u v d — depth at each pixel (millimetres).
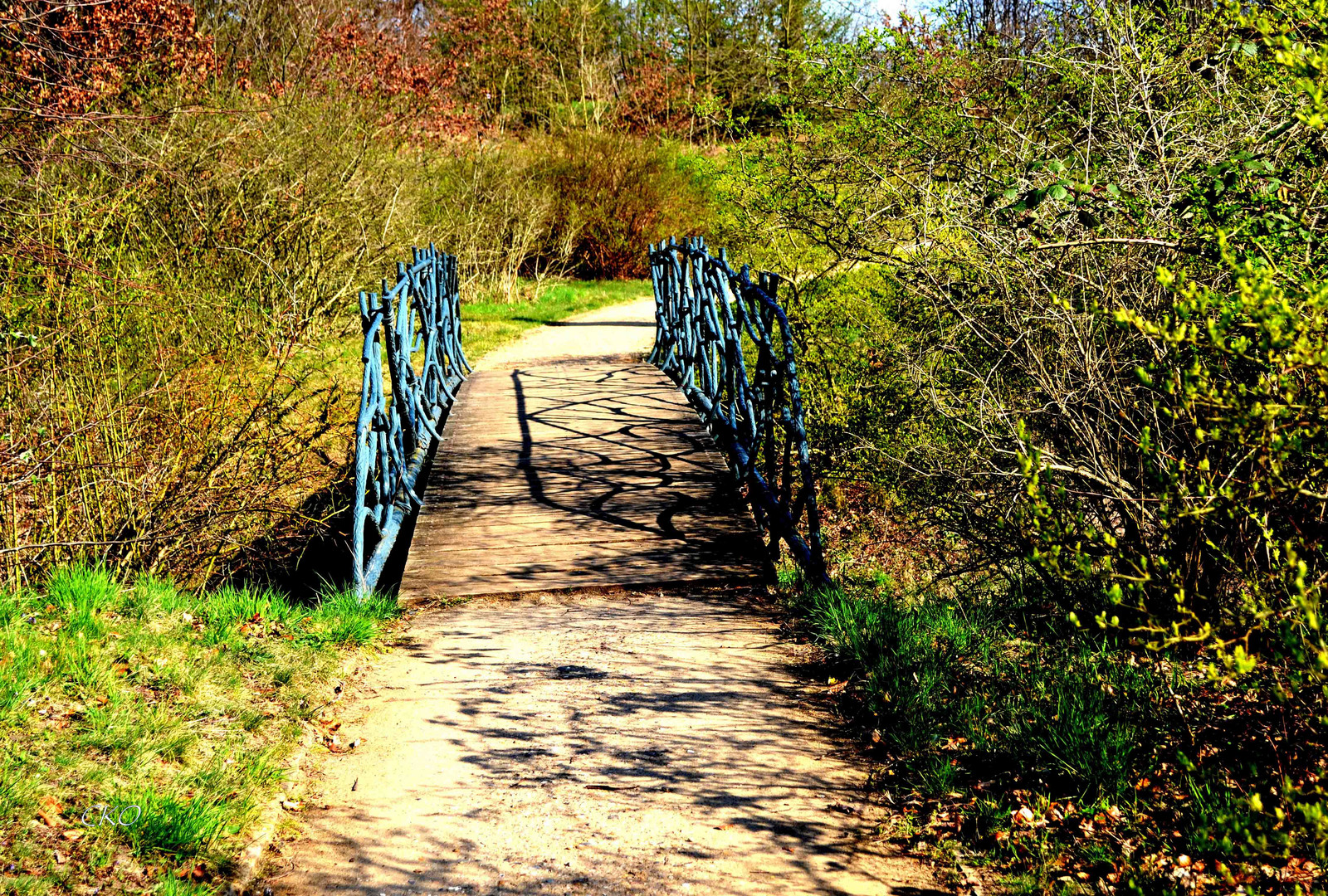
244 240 9758
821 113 7980
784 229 8219
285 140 11312
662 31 30875
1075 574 3141
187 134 9812
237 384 6586
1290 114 4316
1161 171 4727
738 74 25609
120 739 3207
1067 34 6043
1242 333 2936
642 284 21594
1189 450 3918
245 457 6086
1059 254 4910
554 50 29719
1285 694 2748
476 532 6055
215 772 3180
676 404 9273
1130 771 3133
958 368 5660
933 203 5805
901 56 7164
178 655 3895
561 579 5297
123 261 6598
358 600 4902
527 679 4094
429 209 17438
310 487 7531
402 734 3621
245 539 6020
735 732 3600
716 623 4691
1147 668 3822
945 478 5770
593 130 22688
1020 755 3275
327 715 3754
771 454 6090
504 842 2963
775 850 2916
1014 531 4848
